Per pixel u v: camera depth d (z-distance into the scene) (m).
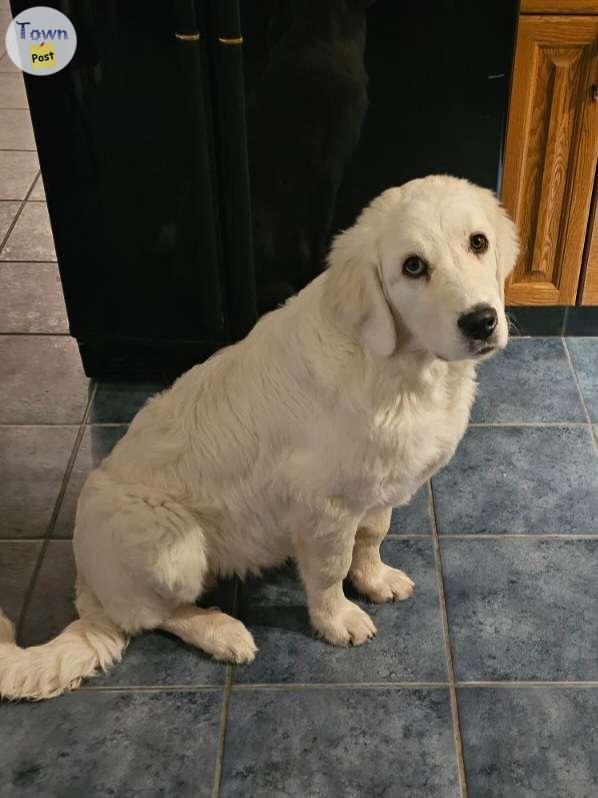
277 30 2.28
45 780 1.85
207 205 2.51
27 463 2.64
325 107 2.40
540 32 2.42
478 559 2.29
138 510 1.89
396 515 2.42
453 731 1.90
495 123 2.45
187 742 1.90
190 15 2.21
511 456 2.59
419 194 1.61
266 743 1.89
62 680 1.96
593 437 2.65
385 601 2.18
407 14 2.26
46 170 2.54
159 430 1.98
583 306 2.97
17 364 3.05
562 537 2.34
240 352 1.91
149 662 2.06
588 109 2.54
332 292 1.67
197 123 2.37
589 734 1.89
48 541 2.39
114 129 2.45
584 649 2.06
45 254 3.59
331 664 2.05
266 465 1.88
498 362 2.94
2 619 2.02
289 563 2.30
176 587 1.95
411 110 2.41
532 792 1.79
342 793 1.80
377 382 1.72
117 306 2.79
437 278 1.54
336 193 2.56
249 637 2.05
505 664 2.03
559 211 2.73
